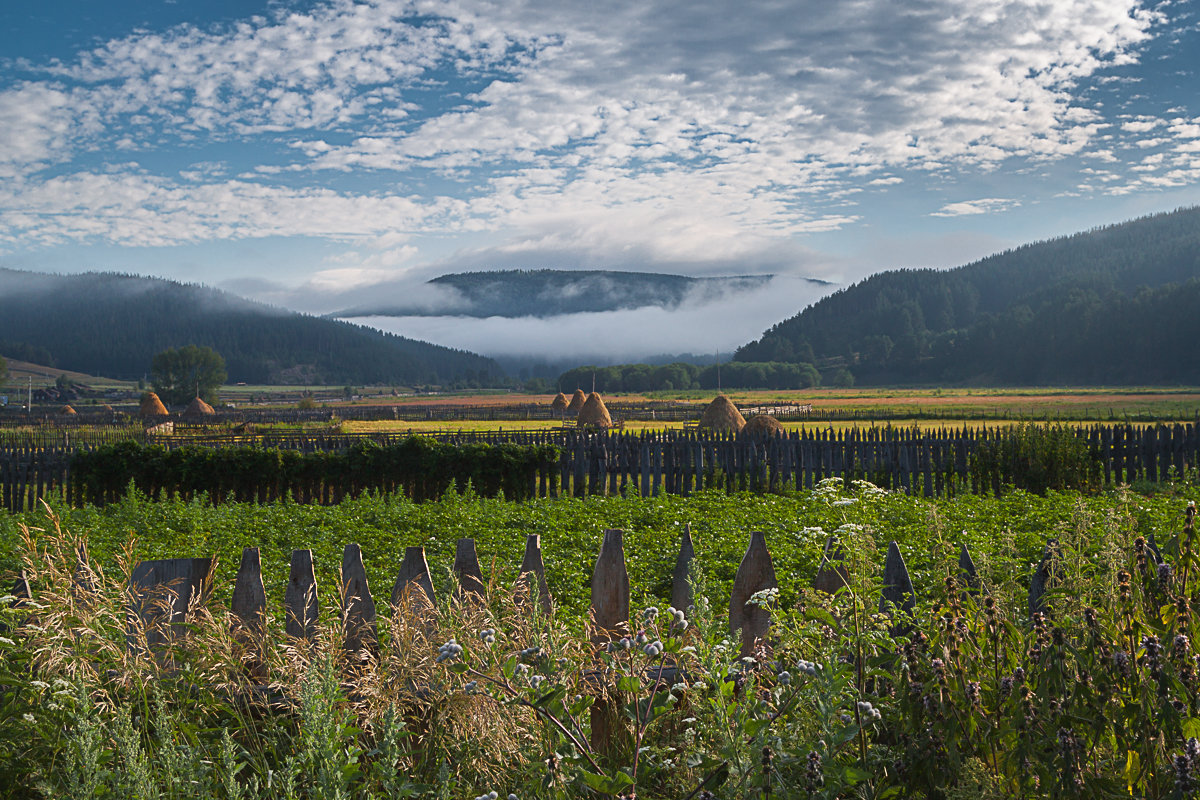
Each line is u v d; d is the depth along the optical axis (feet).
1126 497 14.83
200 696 11.44
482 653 10.62
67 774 9.91
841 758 9.86
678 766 10.43
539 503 47.83
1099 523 22.26
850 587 11.40
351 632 13.52
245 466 64.59
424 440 66.59
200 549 33.71
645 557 30.19
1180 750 9.23
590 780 8.70
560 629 12.12
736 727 9.32
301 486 66.18
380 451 66.39
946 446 62.13
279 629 14.03
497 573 14.19
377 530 38.11
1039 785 9.45
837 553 14.07
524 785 10.16
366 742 11.18
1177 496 44.45
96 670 11.03
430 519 40.91
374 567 29.96
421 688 11.27
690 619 10.94
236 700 11.91
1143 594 11.04
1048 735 9.28
